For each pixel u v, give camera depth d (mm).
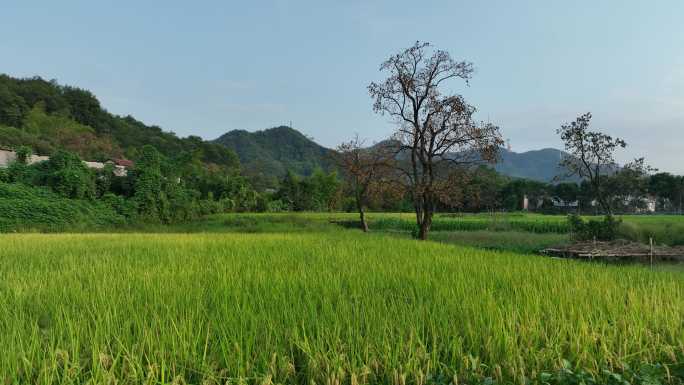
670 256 17812
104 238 18641
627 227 22781
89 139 88750
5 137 62375
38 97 102500
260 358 4141
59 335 4676
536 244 24281
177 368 4020
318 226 35438
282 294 6367
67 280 8117
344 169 33844
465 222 41219
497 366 4004
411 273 8648
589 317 5441
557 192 87312
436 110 22672
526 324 5133
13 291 6930
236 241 16938
